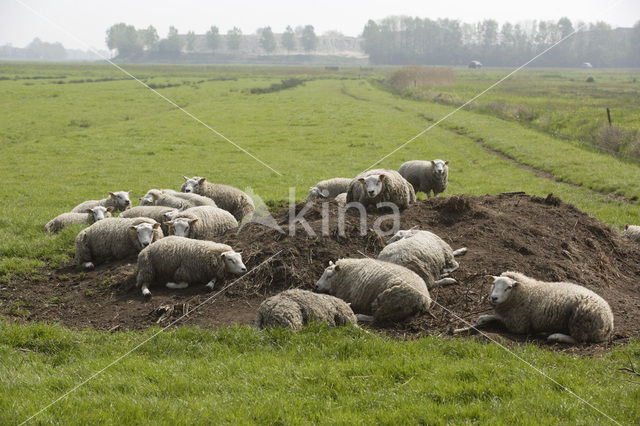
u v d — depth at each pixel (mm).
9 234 12375
